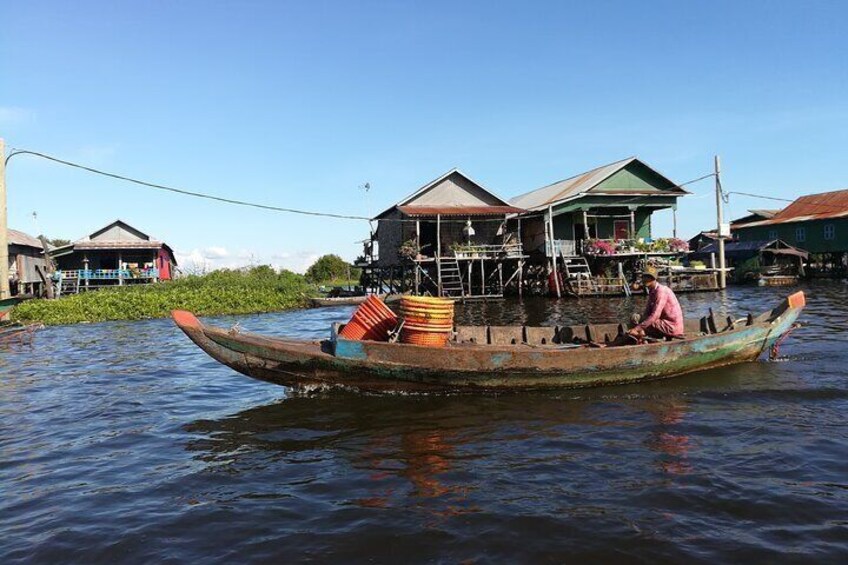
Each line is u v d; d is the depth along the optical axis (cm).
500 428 678
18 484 547
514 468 554
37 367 1197
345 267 6325
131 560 404
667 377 896
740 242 4581
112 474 568
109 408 827
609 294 2923
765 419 686
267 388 928
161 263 4378
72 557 410
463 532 430
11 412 816
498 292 3014
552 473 539
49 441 680
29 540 435
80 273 3919
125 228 4234
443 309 820
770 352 1020
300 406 785
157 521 461
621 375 853
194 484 536
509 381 812
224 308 2659
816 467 535
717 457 568
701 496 479
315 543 420
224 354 795
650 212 3381
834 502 463
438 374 791
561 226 3281
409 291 3022
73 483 547
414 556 400
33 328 1653
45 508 492
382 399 805
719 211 3059
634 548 402
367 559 398
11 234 3688
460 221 3055
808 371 923
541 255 3253
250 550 413
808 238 4234
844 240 4000
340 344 774
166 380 1022
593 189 3128
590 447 607
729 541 408
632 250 3084
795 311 1021
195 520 461
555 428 673
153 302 2489
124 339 1659
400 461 581
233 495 510
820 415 696
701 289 3042
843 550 392
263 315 2583
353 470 560
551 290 3055
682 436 634
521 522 443
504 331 1013
